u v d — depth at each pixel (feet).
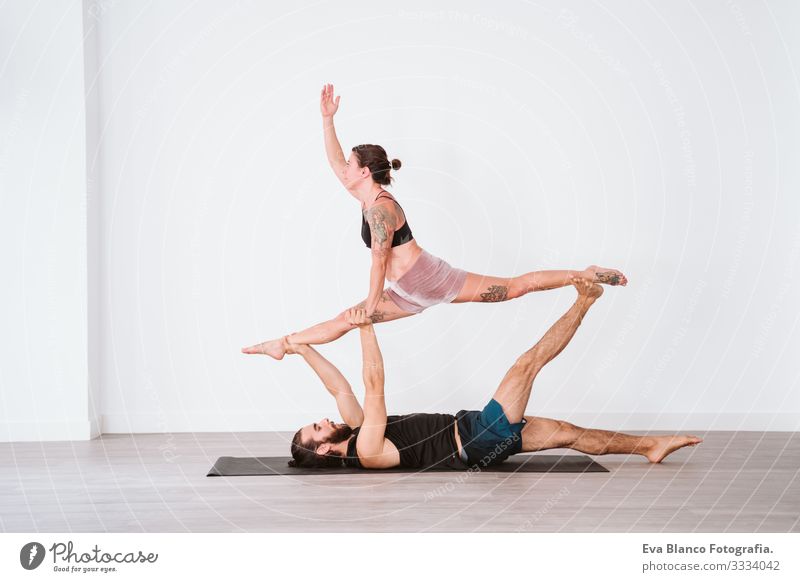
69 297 13.65
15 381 13.58
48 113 13.60
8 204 13.57
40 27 13.60
